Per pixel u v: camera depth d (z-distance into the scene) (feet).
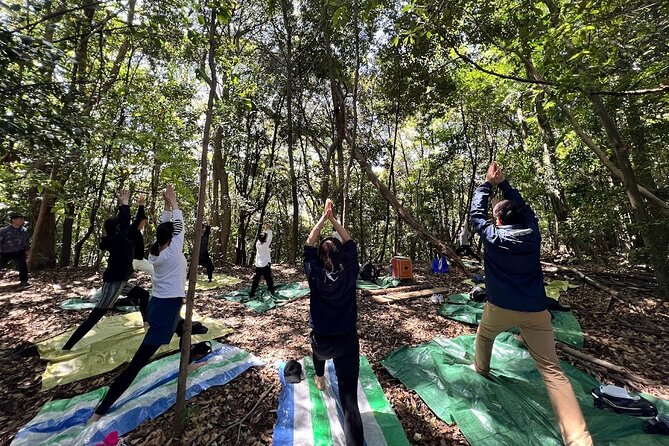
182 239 10.34
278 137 48.14
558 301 18.26
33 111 8.86
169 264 9.78
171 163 17.40
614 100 21.03
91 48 22.40
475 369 10.58
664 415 8.38
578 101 21.54
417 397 9.87
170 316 9.64
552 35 12.42
